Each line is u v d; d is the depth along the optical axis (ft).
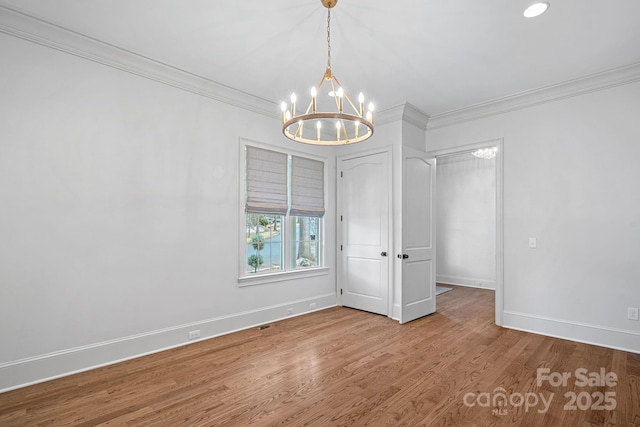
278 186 13.84
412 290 13.80
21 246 8.01
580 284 11.10
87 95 9.05
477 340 11.18
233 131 12.32
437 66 10.28
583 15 7.72
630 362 9.29
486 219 20.94
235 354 9.95
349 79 11.22
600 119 10.82
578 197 11.20
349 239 15.78
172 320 10.54
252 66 10.39
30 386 7.94
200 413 6.85
